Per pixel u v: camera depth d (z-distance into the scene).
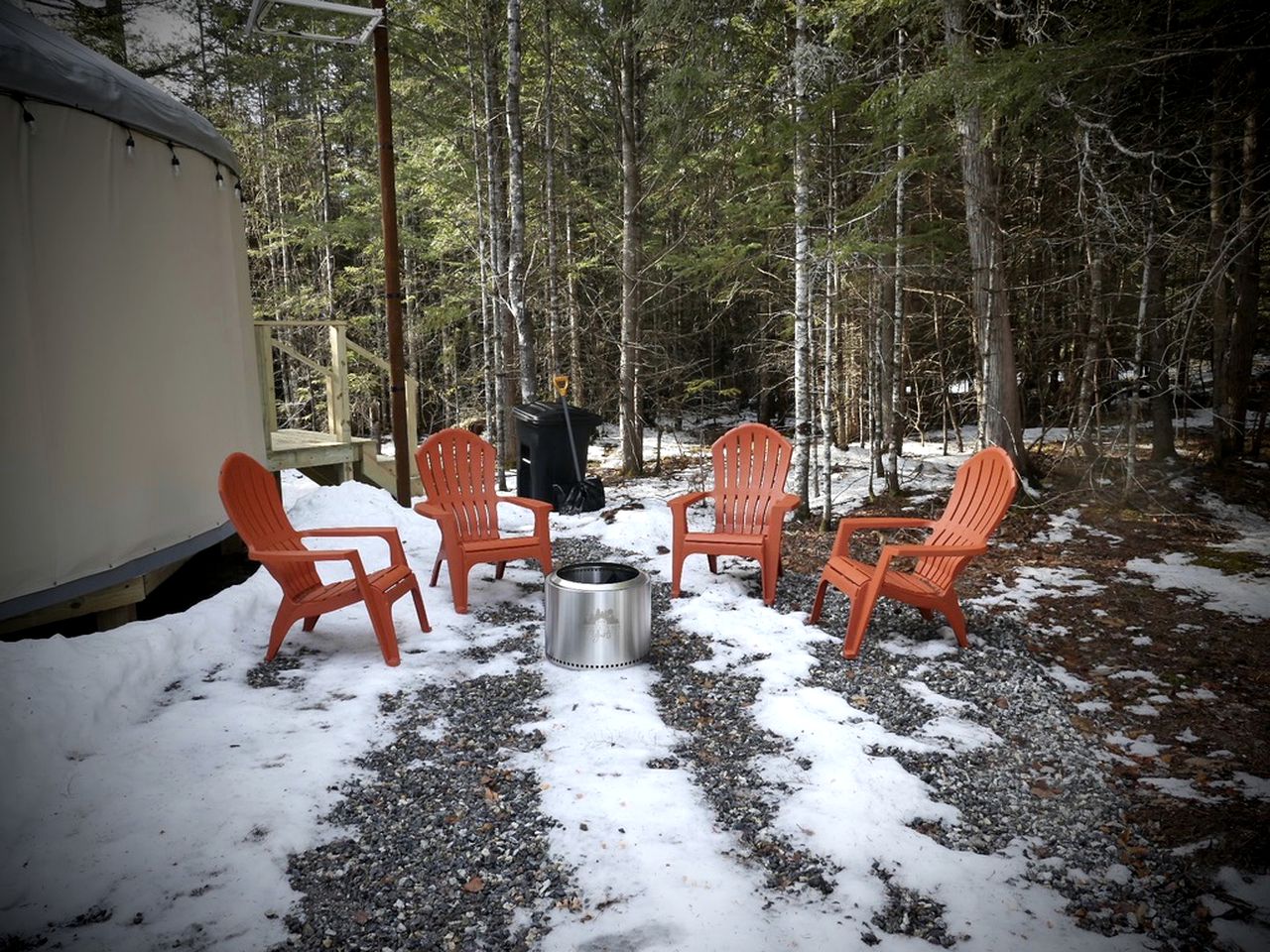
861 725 3.23
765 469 5.32
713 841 2.47
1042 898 2.20
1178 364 7.38
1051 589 5.08
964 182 7.17
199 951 2.00
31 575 3.88
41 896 2.18
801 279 6.70
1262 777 2.80
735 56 7.30
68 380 4.09
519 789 2.77
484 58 9.91
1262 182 6.91
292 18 11.70
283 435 7.99
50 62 3.97
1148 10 4.78
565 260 12.94
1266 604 4.69
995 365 7.50
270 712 3.31
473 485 5.29
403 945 2.04
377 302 15.43
